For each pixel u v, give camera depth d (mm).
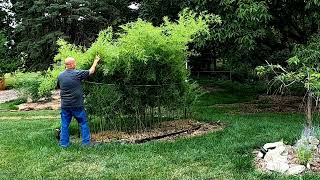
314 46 11156
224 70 25906
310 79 6699
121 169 6359
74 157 7129
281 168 6016
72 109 7992
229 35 11359
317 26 12938
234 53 13156
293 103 14875
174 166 6438
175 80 9695
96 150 7570
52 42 26344
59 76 7973
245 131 8922
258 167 6254
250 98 17141
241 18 11039
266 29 12602
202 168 6293
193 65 25016
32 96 18141
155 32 8695
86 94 9227
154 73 9125
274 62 14133
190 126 9727
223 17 11680
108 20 27547
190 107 10477
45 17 26938
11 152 7727
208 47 13609
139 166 6473
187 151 7254
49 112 14961
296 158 6230
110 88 9039
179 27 9070
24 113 14820
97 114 9195
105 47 8711
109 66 8734
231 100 16656
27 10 28406
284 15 13227
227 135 8523
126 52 8672
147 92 9297
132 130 9312
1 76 29359
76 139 8984
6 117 13906
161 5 15375
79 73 7984
